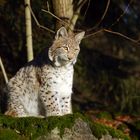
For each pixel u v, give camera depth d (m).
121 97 23.31
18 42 20.80
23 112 11.20
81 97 23.23
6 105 11.49
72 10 13.24
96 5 21.89
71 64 10.98
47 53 11.02
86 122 9.88
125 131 15.19
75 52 11.02
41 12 18.44
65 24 12.48
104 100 23.39
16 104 11.18
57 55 10.79
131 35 24.83
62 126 9.62
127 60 25.44
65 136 9.59
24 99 11.19
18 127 9.51
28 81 11.14
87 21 21.70
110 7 22.08
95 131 9.92
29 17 13.80
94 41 24.06
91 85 23.31
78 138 9.70
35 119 9.65
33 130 9.48
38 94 11.05
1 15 20.56
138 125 15.44
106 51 24.80
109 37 24.45
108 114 16.50
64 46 10.85
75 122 9.75
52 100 10.94
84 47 22.66
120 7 23.09
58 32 10.98
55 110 10.95
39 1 18.44
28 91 11.15
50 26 18.88
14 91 11.23
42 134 9.48
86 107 22.94
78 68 22.14
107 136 10.09
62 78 10.94
